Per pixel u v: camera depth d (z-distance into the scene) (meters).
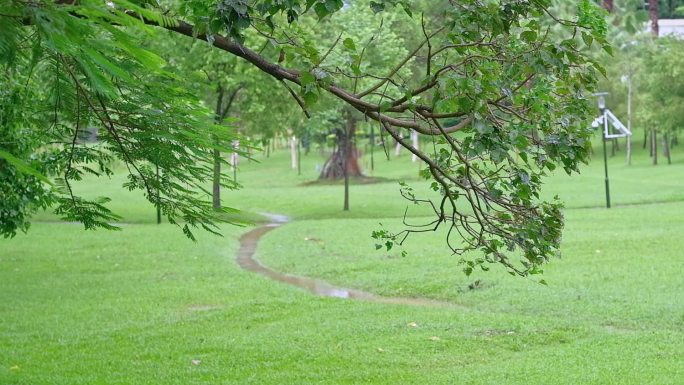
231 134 5.57
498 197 5.45
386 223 28.83
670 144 68.25
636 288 15.02
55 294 16.03
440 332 12.15
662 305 13.52
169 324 13.23
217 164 6.02
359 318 13.34
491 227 5.79
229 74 27.20
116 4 3.07
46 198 10.35
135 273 18.56
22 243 23.94
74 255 21.48
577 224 25.97
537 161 5.15
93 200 6.89
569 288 15.27
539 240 5.65
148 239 24.48
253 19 5.42
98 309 14.51
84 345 11.77
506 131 4.99
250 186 53.97
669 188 39.16
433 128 5.42
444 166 6.03
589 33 5.46
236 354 11.05
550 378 9.39
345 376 9.81
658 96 55.69
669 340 11.30
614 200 34.59
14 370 10.27
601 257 18.80
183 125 5.47
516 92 5.36
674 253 18.91
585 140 5.24
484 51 5.41
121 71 3.20
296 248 22.72
